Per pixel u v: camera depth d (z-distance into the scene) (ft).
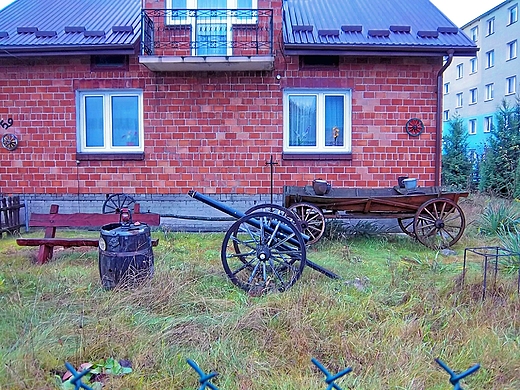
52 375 9.75
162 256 20.27
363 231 26.50
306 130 28.19
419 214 23.75
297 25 27.63
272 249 15.98
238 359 10.40
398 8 31.71
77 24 29.12
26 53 26.30
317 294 14.07
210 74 27.45
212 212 28.09
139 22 29.12
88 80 27.66
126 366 10.21
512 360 10.41
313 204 23.91
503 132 56.13
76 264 19.31
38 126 28.04
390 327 12.02
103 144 28.48
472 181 58.23
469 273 17.01
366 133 27.61
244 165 27.89
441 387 9.49
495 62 91.61
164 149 27.94
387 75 27.35
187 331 11.76
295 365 10.43
